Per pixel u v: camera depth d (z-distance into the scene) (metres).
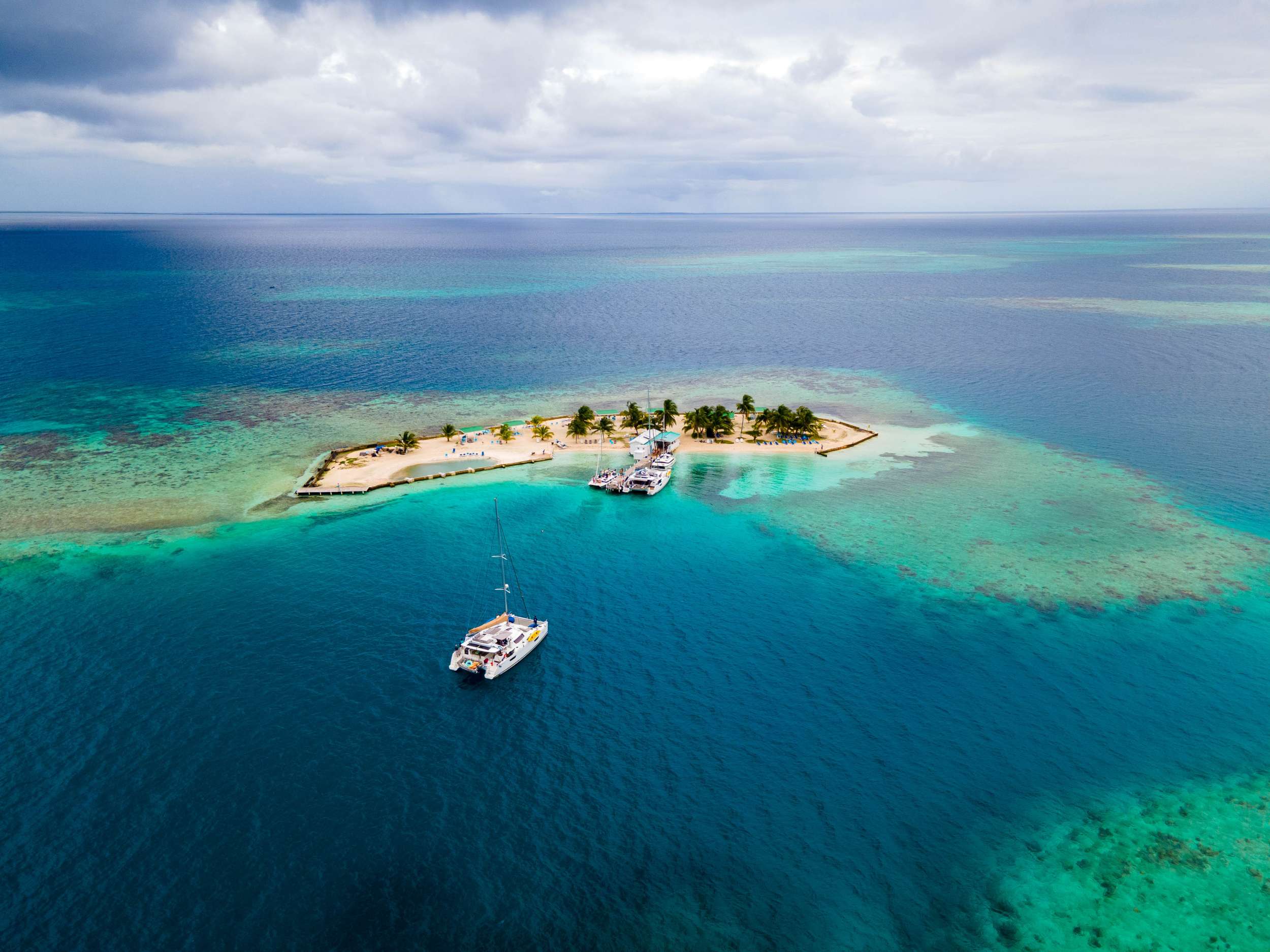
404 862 50.00
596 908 47.12
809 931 45.78
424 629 76.50
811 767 58.72
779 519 103.94
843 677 69.56
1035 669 70.75
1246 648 73.75
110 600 80.56
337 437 138.38
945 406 159.50
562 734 62.09
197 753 58.56
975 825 53.44
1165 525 100.69
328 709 64.12
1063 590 84.44
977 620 78.56
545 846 51.47
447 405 161.50
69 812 52.78
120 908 46.22
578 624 78.25
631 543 96.69
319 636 74.81
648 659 72.44
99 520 100.69
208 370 187.00
